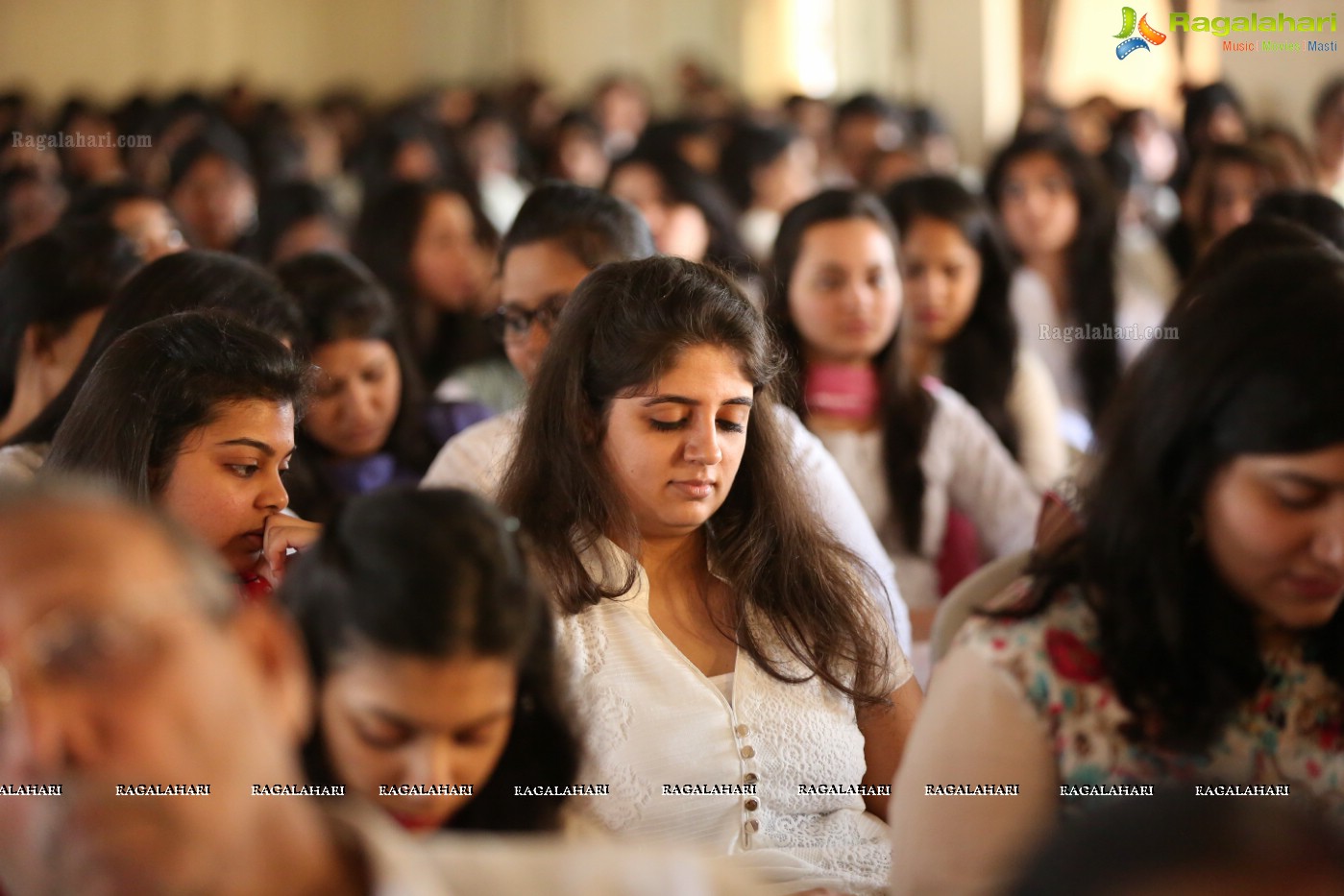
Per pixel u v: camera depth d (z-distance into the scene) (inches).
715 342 89.6
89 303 129.6
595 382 91.3
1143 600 69.4
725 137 358.6
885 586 111.7
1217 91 286.0
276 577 90.7
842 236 145.5
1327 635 72.0
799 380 141.3
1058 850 39.6
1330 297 65.4
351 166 386.0
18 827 44.8
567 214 127.4
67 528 44.3
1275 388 64.2
